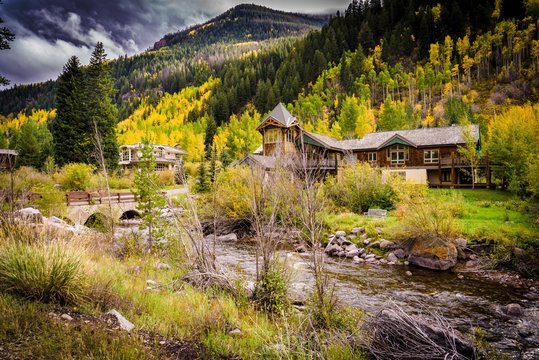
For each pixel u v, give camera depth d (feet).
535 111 145.89
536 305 35.35
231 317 23.81
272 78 545.85
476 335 27.68
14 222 30.63
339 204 87.66
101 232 52.26
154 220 47.57
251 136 260.83
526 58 411.75
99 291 22.33
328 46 555.69
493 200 90.17
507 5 506.07
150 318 20.66
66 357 13.02
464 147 121.60
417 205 60.54
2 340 13.66
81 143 154.71
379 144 139.33
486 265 48.96
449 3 568.41
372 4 643.45
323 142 129.59
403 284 43.32
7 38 61.36
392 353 18.58
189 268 33.37
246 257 57.77
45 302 19.39
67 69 163.32
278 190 33.37
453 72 419.95
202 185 109.70
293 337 19.21
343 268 51.70
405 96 427.74
